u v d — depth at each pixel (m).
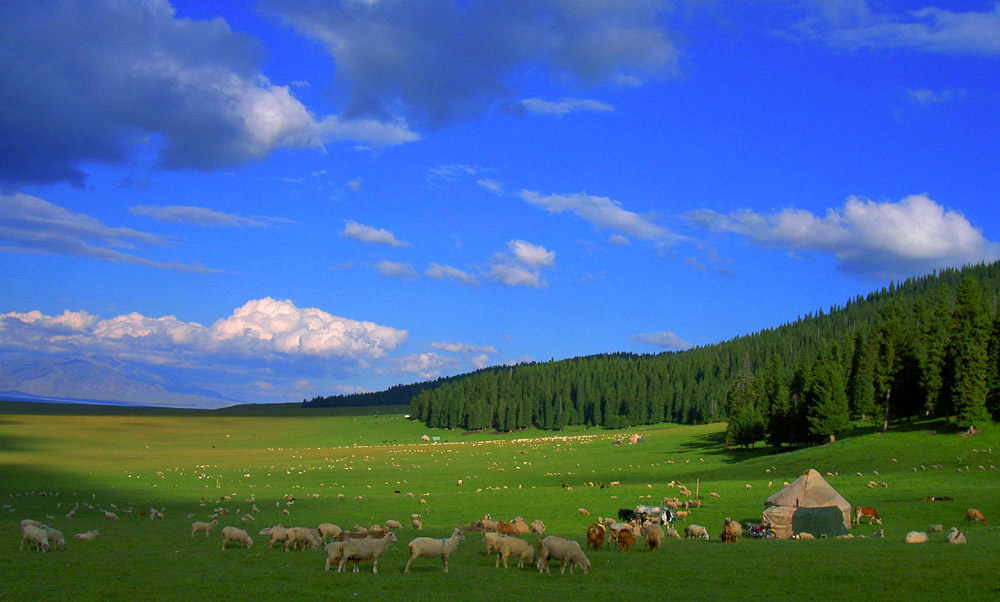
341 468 128.25
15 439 185.12
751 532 48.12
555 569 31.94
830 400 112.75
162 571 29.36
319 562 32.53
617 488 80.81
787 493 54.56
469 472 119.06
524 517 59.62
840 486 72.56
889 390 112.06
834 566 31.33
